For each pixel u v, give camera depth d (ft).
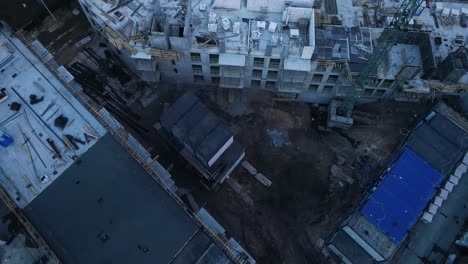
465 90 223.51
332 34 218.38
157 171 185.68
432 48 220.43
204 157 191.83
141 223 159.84
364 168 240.94
